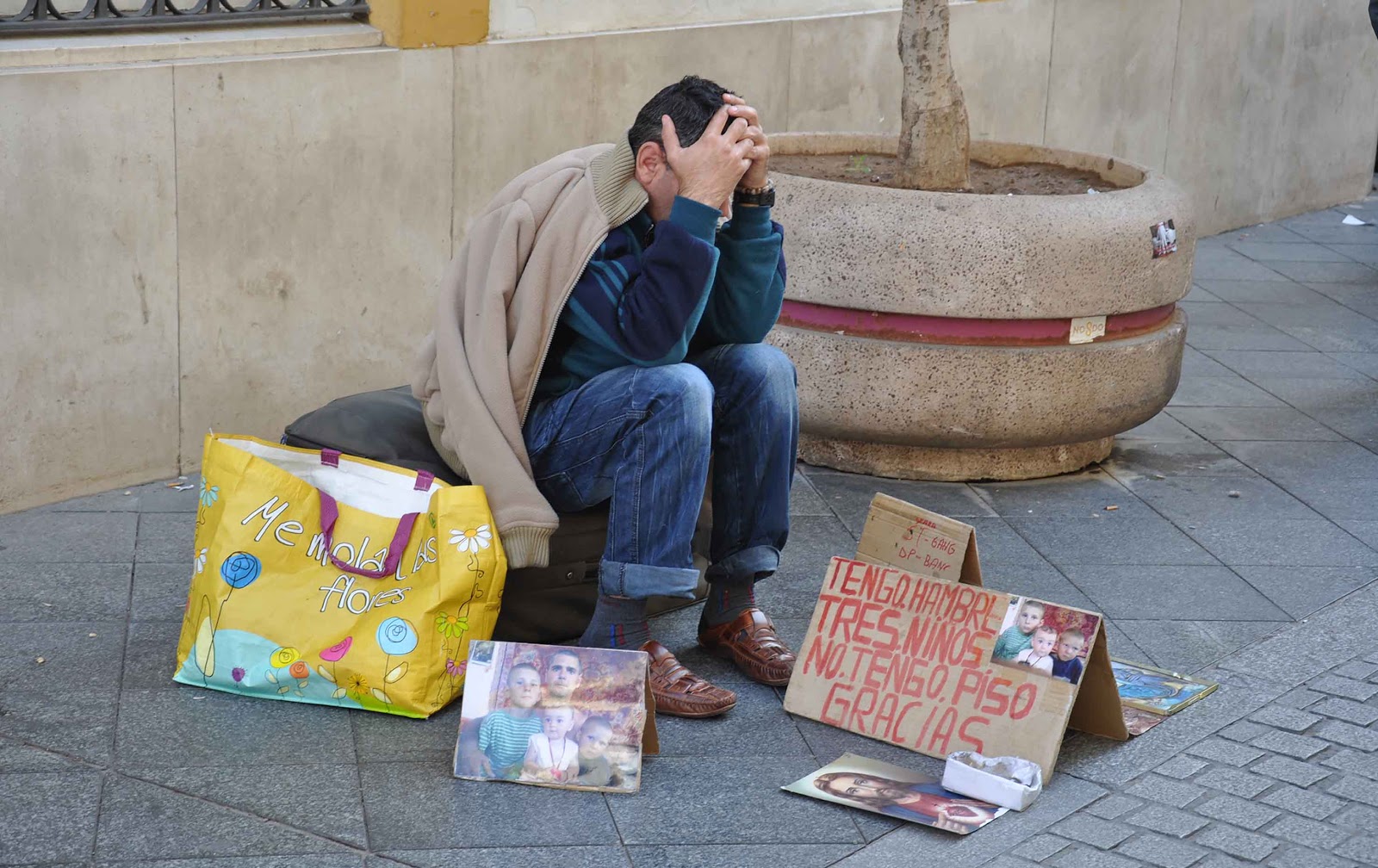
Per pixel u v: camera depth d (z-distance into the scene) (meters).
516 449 3.43
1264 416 5.86
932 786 3.20
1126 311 4.94
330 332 5.11
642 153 3.36
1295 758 3.36
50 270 4.36
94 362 4.53
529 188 3.49
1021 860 2.92
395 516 3.45
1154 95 8.26
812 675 3.52
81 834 2.85
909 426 4.90
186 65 4.53
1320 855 2.97
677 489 3.38
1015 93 7.54
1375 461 5.43
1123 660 3.82
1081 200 4.86
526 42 5.42
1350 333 6.96
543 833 2.95
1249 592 4.29
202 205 4.66
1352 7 9.30
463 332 3.50
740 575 3.69
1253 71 8.76
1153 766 3.31
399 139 5.11
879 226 4.76
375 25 5.13
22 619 3.75
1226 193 8.88
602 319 3.37
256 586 3.41
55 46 4.35
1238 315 7.18
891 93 6.93
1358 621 4.12
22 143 4.22
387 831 2.92
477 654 3.22
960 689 3.36
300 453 3.51
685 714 3.45
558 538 3.60
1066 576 4.35
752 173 3.46
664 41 5.89
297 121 4.83
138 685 3.45
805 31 6.43
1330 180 9.61
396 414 3.77
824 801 3.12
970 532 3.47
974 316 4.77
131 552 4.21
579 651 3.21
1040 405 4.88
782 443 3.61
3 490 4.41
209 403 4.85
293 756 3.18
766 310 3.62
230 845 2.85
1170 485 5.14
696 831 2.99
